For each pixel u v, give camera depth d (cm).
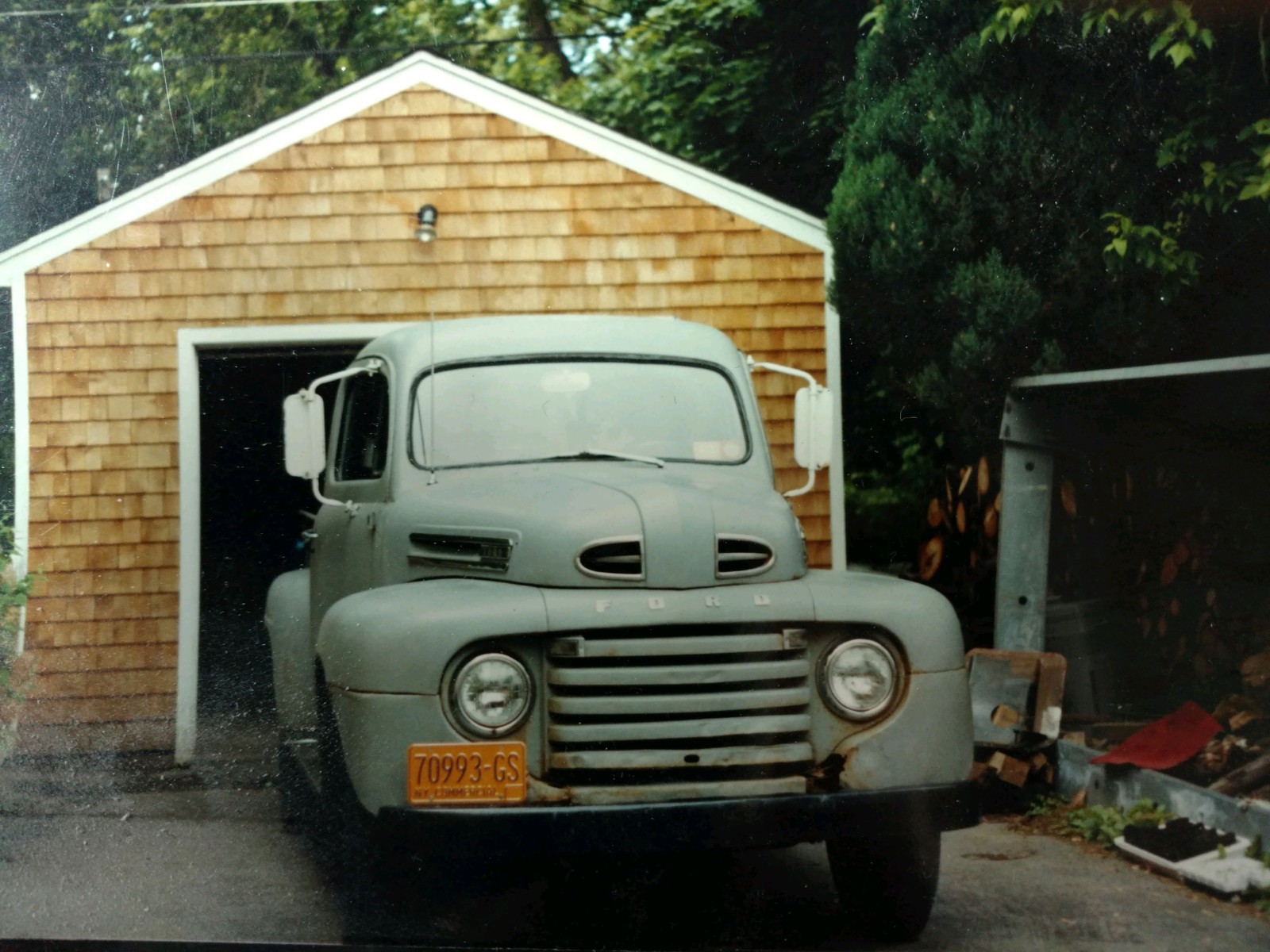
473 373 515
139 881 505
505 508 438
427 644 393
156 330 945
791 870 531
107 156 1178
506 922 446
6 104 1144
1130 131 686
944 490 814
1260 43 656
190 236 949
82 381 939
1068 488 735
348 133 954
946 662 416
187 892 491
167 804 663
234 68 1423
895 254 716
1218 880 495
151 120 1233
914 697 410
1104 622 723
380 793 390
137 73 1238
